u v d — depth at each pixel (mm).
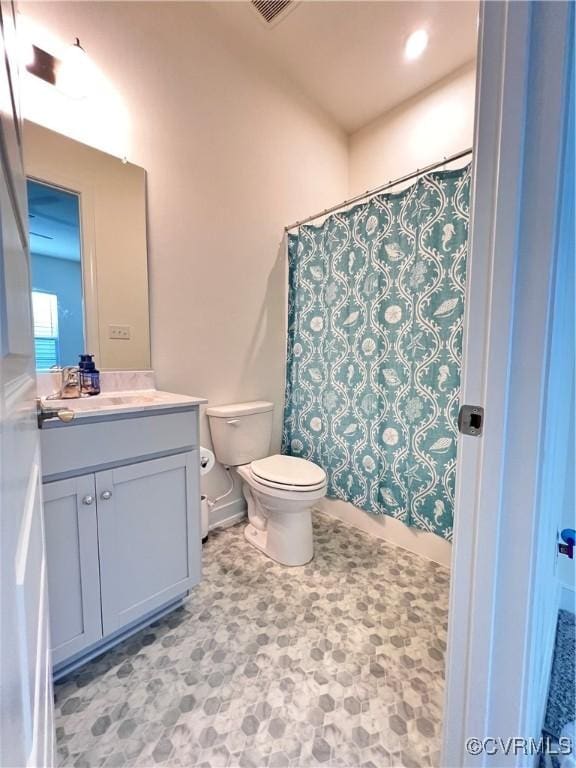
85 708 1001
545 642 858
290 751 898
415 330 1683
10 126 560
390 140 2428
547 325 554
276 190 2176
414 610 1390
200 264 1846
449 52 1972
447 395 1591
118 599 1169
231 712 991
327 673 1111
